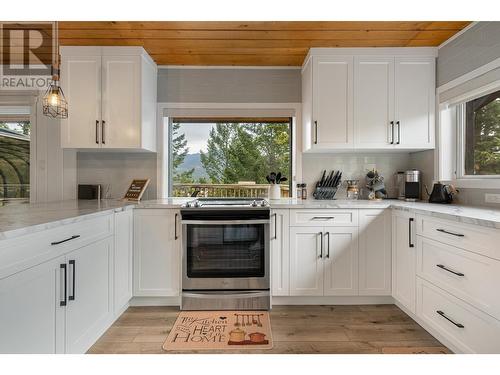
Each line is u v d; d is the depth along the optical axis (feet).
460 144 8.59
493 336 4.88
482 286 5.11
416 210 7.02
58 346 5.02
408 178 9.43
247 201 9.23
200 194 10.82
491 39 7.04
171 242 8.35
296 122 10.39
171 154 10.83
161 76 10.38
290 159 10.78
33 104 10.11
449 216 5.79
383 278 8.34
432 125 9.01
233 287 8.21
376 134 9.00
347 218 8.36
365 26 7.93
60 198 10.21
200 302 8.21
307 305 8.54
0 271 3.84
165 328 7.23
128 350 6.29
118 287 7.45
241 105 10.42
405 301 7.59
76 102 8.82
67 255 5.27
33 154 10.16
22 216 5.45
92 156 10.28
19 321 4.16
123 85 8.85
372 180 9.99
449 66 8.48
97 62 8.80
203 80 10.43
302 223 8.34
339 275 8.34
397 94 8.99
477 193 7.63
